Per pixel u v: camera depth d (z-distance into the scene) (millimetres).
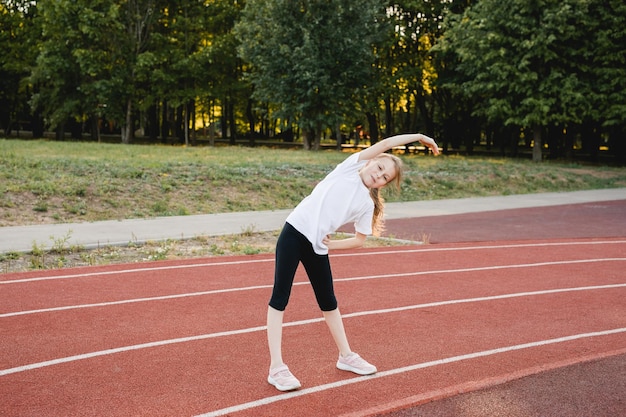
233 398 4406
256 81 36625
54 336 5809
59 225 12680
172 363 5117
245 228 13016
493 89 33000
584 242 12281
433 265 9578
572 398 4461
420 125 52656
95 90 40500
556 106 32250
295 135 65875
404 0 38594
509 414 4180
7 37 46250
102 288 7730
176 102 42375
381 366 5105
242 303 7094
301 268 9055
